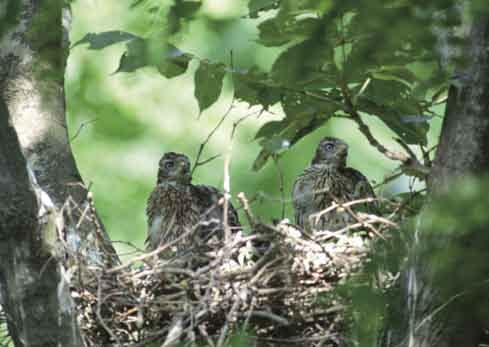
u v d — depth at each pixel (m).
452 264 11.06
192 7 10.39
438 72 11.20
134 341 12.29
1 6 10.29
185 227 15.16
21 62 13.15
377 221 12.44
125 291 12.27
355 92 12.48
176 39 10.59
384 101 12.52
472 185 10.38
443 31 10.15
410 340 11.30
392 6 9.41
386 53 9.87
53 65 12.85
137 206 19.86
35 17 12.51
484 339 12.12
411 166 12.09
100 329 12.28
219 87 12.53
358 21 9.60
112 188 19.92
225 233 12.37
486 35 11.36
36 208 11.23
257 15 11.77
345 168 15.12
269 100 12.72
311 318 12.12
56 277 11.38
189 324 11.96
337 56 11.16
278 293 12.12
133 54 10.65
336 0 9.52
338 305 12.05
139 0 10.50
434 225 10.64
